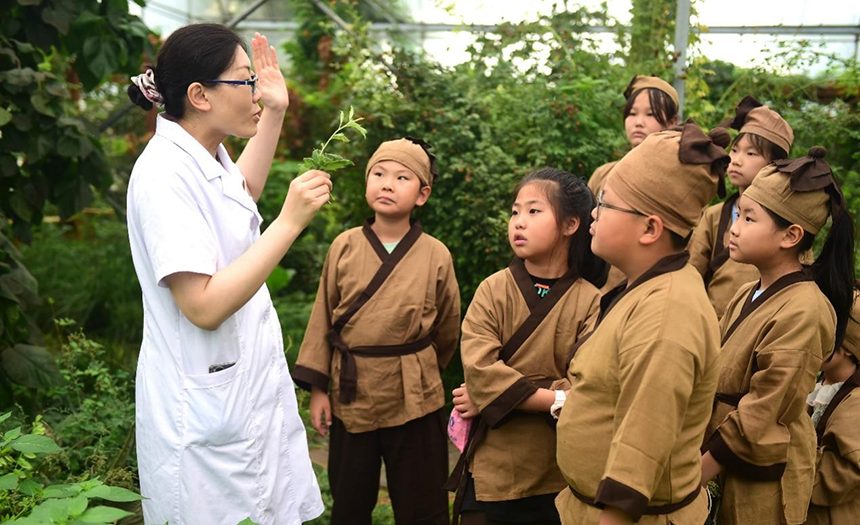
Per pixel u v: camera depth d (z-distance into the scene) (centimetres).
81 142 389
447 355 333
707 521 223
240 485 205
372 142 514
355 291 311
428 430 313
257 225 219
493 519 253
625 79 540
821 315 224
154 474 204
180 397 200
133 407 337
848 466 252
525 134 518
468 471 262
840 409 259
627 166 184
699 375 172
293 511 224
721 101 564
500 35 571
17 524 149
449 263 323
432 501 313
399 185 310
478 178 475
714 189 183
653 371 167
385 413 307
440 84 514
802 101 575
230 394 201
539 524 251
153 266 193
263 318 217
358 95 535
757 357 228
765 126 313
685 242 187
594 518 183
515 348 257
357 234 320
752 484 225
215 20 885
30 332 374
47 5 390
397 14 806
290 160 816
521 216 258
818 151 230
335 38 631
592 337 190
